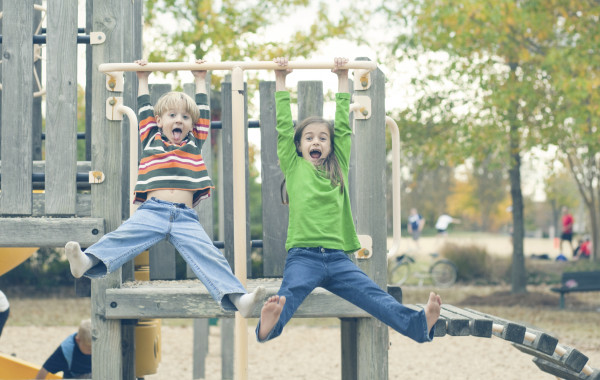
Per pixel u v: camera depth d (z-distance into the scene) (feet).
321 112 13.71
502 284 58.80
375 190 12.23
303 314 11.79
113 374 11.64
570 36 43.83
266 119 13.89
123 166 14.39
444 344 33.86
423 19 45.88
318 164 11.53
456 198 167.32
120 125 12.03
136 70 11.53
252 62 11.49
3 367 18.99
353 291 10.71
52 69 12.25
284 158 11.45
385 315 10.52
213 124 14.57
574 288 44.75
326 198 11.09
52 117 12.21
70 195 12.14
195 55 40.29
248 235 13.99
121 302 11.60
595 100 39.91
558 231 157.07
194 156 11.21
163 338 36.22
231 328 25.43
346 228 11.44
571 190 135.13
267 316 9.71
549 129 45.62
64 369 17.88
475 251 60.64
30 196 12.20
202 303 11.60
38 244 11.83
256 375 26.22
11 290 56.29
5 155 12.21
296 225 11.05
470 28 44.70
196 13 40.83
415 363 28.63
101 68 11.53
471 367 27.55
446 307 15.90
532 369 26.94
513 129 47.75
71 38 12.30
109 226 11.95
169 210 10.59
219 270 10.20
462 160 48.57
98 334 11.68
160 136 11.29
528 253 100.48
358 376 12.13
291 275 10.66
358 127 12.30
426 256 78.18
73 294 55.21
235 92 11.46
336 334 37.14
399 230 12.54
